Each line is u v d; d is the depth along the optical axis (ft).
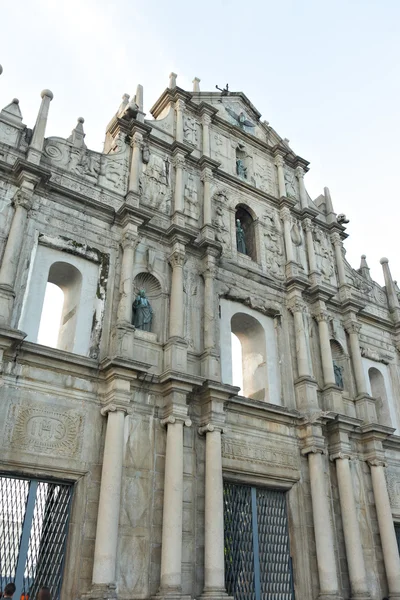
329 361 75.31
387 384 86.33
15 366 50.08
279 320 75.61
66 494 49.55
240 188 83.61
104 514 47.65
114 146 72.49
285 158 94.84
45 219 59.67
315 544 61.72
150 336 61.31
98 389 53.93
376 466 71.67
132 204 67.10
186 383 57.36
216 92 91.09
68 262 60.03
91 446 51.39
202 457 57.52
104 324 58.59
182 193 73.56
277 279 78.95
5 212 56.90
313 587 59.62
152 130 77.66
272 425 65.87
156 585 49.37
